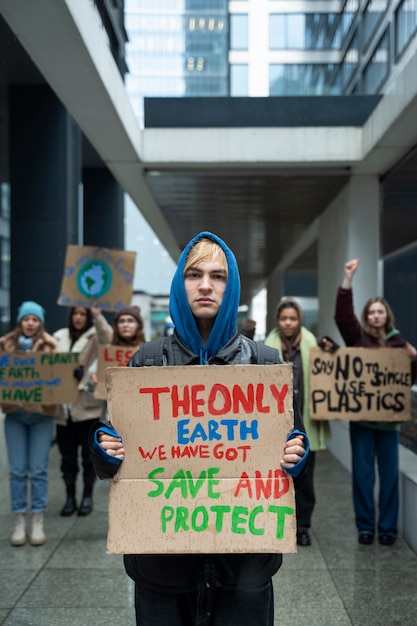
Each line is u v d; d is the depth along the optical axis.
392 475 4.53
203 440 2.03
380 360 4.57
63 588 3.81
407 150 6.19
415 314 13.33
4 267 37.56
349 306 4.68
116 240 13.85
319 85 20.98
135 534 1.99
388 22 15.28
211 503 2.01
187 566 2.04
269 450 2.03
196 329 2.10
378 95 6.64
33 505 4.59
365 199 7.29
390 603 3.57
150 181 7.79
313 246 14.61
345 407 4.55
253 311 37.91
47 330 8.59
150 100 6.82
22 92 8.62
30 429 4.66
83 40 4.35
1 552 4.43
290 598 3.65
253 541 1.98
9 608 3.54
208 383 2.03
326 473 6.72
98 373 5.06
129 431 2.03
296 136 6.70
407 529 4.57
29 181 8.63
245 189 8.12
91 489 5.33
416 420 5.34
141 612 2.08
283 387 2.04
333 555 4.32
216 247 2.09
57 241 8.61
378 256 7.30
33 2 3.86
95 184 13.84
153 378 2.03
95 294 5.76
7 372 4.60
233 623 2.04
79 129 9.62
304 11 19.95
